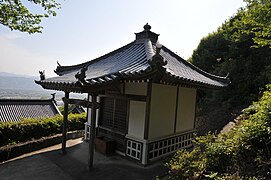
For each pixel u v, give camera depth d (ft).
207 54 56.75
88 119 31.68
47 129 33.83
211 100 48.88
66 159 23.03
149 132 21.88
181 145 27.20
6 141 28.17
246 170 11.99
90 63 32.94
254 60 45.73
